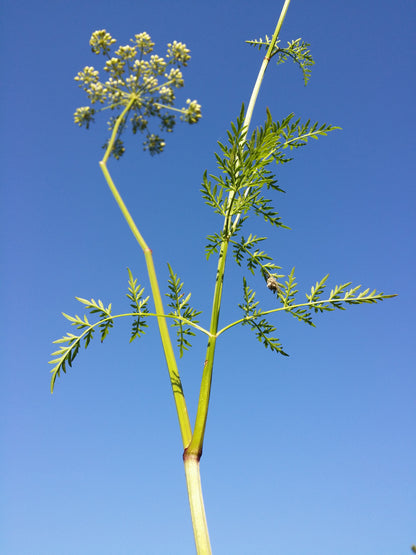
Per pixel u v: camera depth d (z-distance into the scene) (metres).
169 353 0.23
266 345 0.25
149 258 0.23
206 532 0.19
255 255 0.28
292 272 0.25
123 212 0.23
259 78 0.30
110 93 0.24
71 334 0.23
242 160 0.23
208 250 0.27
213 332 0.23
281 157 0.27
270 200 0.26
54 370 0.22
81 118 0.24
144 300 0.24
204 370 0.22
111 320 0.23
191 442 0.21
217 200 0.26
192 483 0.20
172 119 0.24
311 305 0.24
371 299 0.23
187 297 0.25
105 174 0.23
